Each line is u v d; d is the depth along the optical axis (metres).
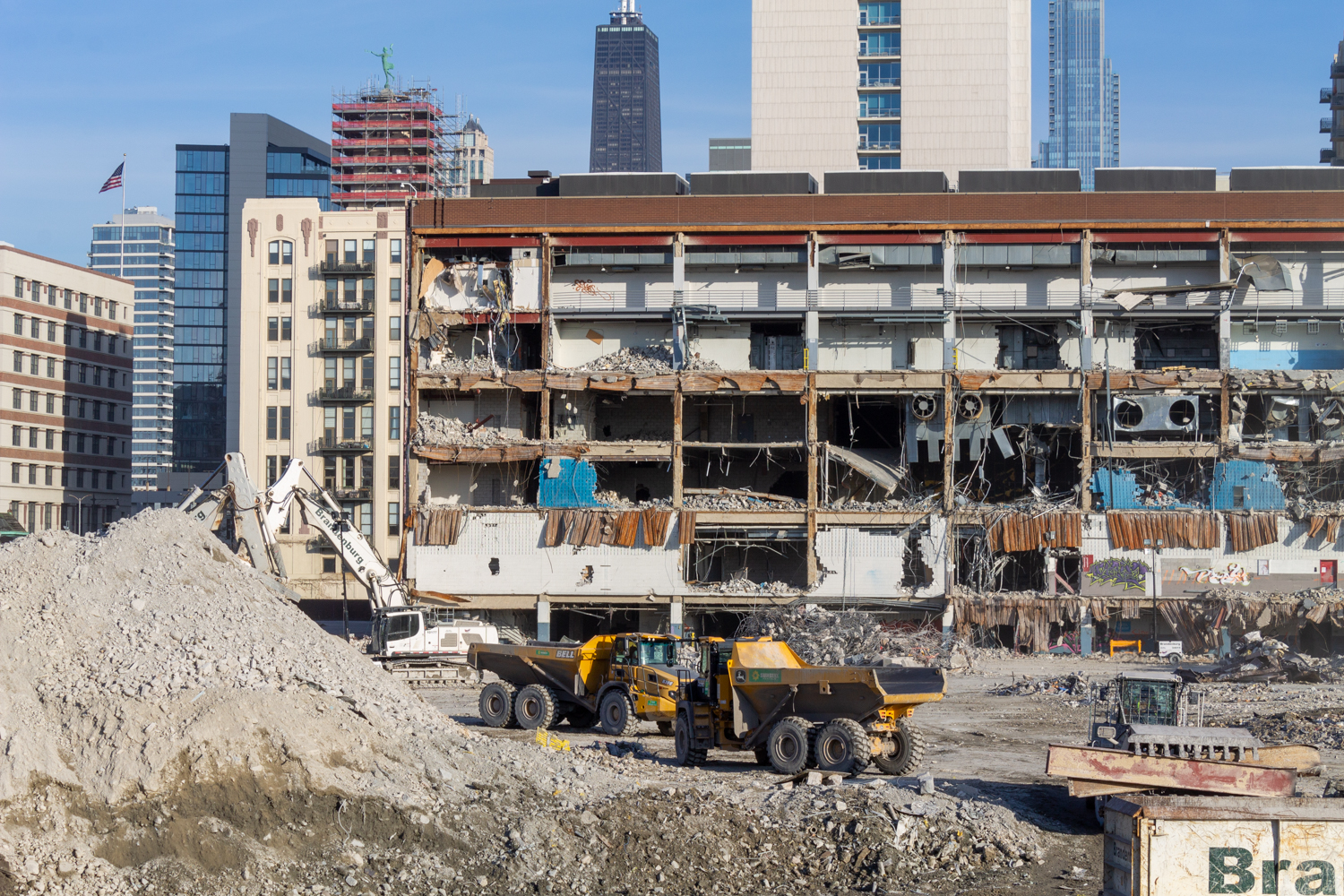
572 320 83.06
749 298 81.56
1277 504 75.75
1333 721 38.56
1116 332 80.12
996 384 77.81
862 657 56.28
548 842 21.81
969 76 121.31
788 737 28.70
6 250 121.94
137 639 24.64
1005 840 22.98
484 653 39.34
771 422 87.12
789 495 87.38
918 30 122.19
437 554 80.38
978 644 77.94
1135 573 76.06
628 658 36.31
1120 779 20.47
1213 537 75.81
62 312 129.88
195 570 27.75
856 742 27.08
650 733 37.28
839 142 122.00
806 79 122.75
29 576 25.80
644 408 87.25
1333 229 76.94
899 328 81.69
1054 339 81.62
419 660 54.09
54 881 19.73
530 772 25.05
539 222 81.56
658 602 78.88
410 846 21.64
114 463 138.00
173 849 20.67
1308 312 78.44
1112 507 77.06
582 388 80.12
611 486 87.38
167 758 21.47
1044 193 78.69
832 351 82.25
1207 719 40.72
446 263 83.44
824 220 80.00
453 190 198.50
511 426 84.00
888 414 88.62
